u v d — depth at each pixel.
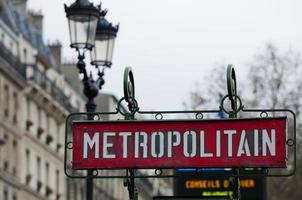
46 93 85.56
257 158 12.11
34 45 85.81
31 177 82.31
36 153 84.00
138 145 12.30
